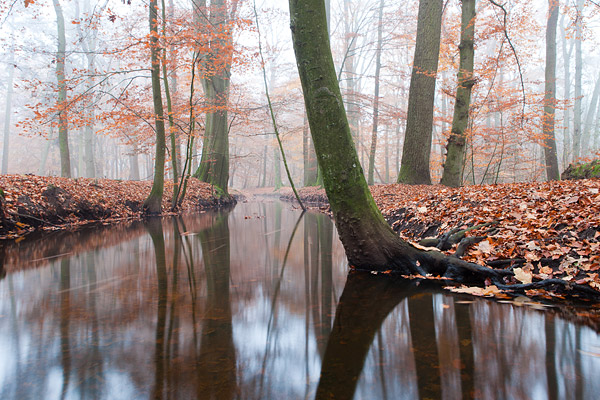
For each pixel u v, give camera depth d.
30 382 1.67
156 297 3.08
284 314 2.64
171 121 10.32
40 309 2.76
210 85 15.49
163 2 8.90
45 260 4.70
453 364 1.81
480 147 12.04
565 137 24.19
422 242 4.37
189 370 1.78
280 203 20.03
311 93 3.54
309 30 3.41
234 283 3.55
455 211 5.18
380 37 18.64
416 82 10.69
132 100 9.75
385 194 9.12
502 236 3.85
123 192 10.87
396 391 1.56
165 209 11.56
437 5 10.42
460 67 9.68
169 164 23.69
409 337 2.17
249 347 2.04
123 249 5.50
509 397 1.49
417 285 3.43
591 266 2.92
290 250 5.49
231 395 1.54
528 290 3.04
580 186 4.88
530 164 22.25
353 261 4.02
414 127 10.73
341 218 3.88
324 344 2.09
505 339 2.11
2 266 4.34
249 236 6.93
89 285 3.47
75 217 8.57
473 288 3.16
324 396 1.53
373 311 2.69
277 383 1.64
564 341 2.06
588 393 1.52
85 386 1.63
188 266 4.36
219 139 16.73
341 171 3.71
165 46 8.95
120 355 1.95
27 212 7.36
